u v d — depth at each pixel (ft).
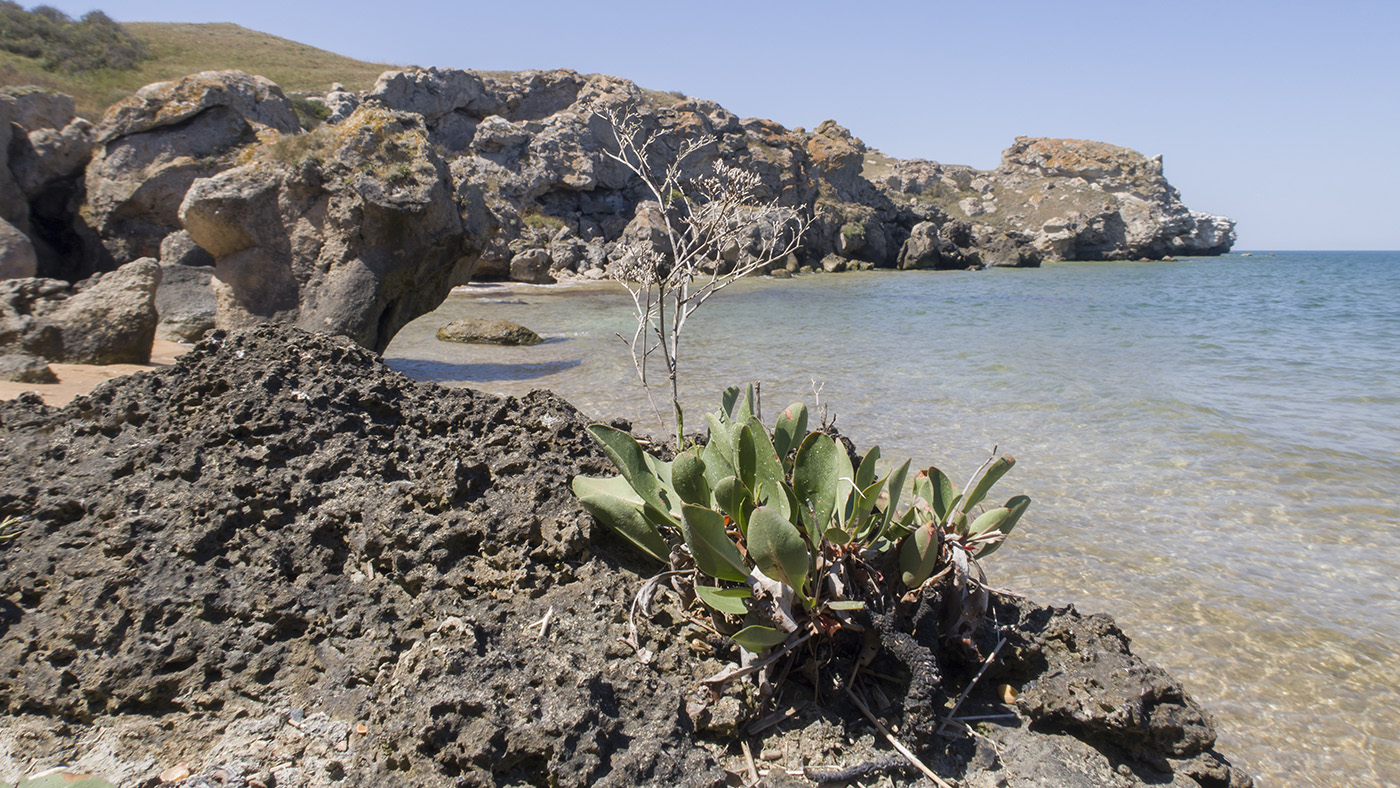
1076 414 33.06
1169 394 37.35
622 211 146.20
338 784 8.36
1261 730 12.69
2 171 61.46
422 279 46.16
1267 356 51.52
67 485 11.85
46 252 64.39
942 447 27.99
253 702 9.45
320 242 43.34
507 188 131.23
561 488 12.44
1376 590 17.49
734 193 15.55
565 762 8.37
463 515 11.73
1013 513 11.68
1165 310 87.71
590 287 108.88
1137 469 25.79
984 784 9.45
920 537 10.46
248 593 10.43
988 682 11.12
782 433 13.20
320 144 43.98
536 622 10.30
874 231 177.78
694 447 12.12
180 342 48.29
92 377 33.32
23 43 130.62
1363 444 28.89
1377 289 135.74
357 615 10.39
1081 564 18.60
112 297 37.76
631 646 10.11
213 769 8.42
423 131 46.55
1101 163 290.97
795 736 9.72
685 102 164.45
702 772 8.73
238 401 12.89
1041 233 249.34
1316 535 20.48
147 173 65.31
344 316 42.50
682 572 11.02
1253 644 15.21
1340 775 11.71
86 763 8.55
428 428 13.71
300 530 11.43
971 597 10.84
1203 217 300.81
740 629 10.21
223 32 200.13
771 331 62.85
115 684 9.32
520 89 145.79
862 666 10.41
